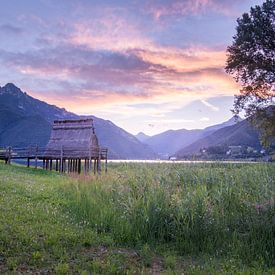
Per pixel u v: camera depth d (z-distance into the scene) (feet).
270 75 171.94
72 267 33.94
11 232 41.57
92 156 162.20
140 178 70.23
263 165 82.12
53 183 94.99
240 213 50.11
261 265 38.86
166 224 47.80
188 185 65.41
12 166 140.15
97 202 60.08
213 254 42.45
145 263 37.50
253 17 172.86
